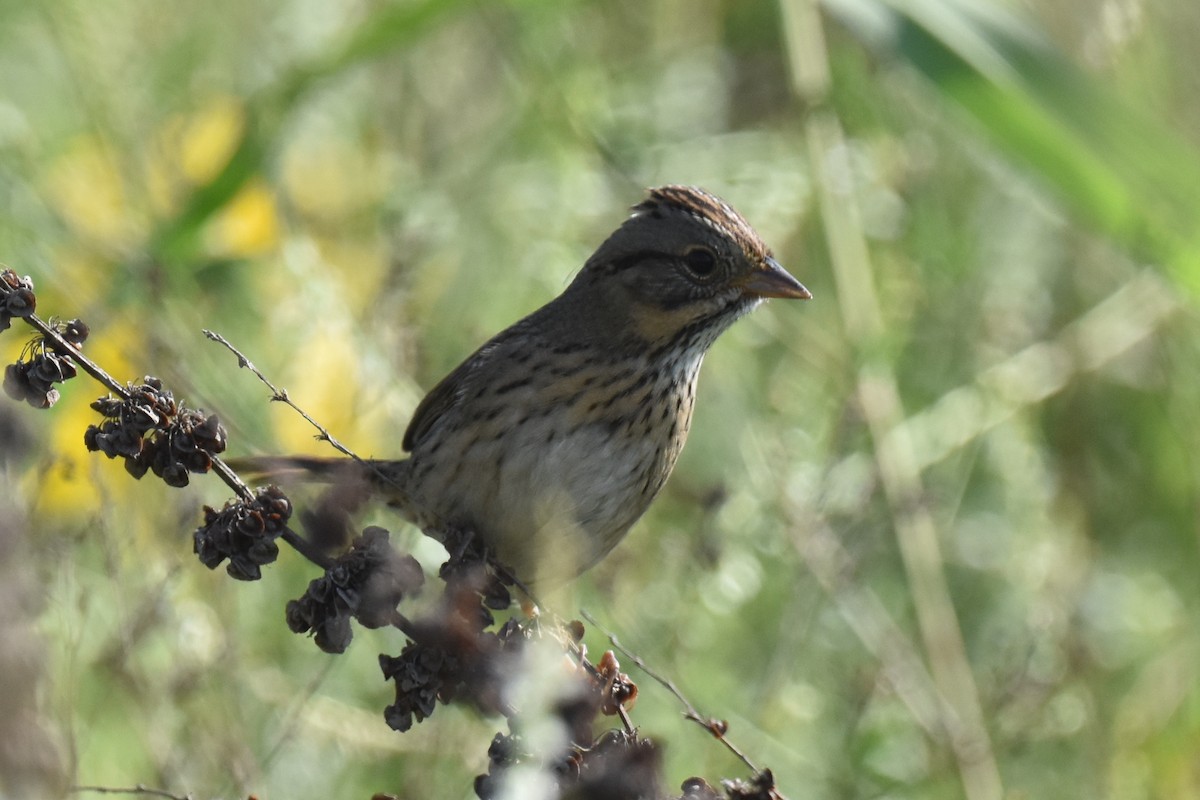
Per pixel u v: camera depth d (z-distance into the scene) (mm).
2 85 12945
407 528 10703
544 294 12328
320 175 12797
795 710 11109
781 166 12961
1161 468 13492
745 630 11758
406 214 12125
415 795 9602
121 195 12133
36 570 7062
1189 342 13414
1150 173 10531
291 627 7254
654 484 10109
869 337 11914
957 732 10898
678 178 12914
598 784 6891
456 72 13555
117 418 7164
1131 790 11445
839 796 10961
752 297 10203
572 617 10469
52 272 11094
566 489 9656
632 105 13445
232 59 13203
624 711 7547
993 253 13461
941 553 12680
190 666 9352
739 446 12227
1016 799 11094
